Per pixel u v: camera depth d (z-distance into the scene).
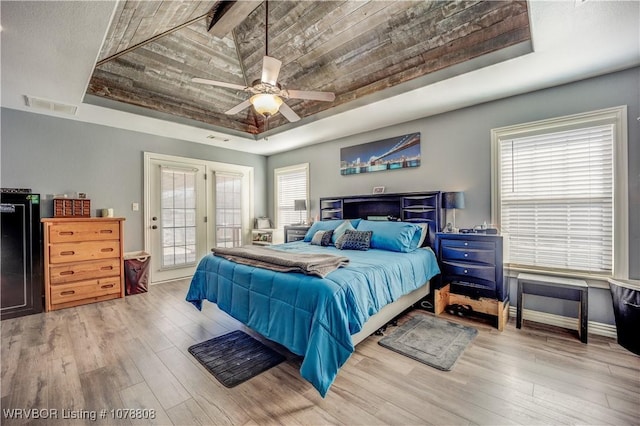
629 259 2.56
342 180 4.88
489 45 2.54
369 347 2.43
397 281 2.57
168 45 3.30
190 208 5.06
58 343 2.51
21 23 1.90
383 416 1.61
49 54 2.29
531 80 2.81
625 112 2.57
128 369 2.09
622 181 2.58
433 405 1.70
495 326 2.87
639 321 2.27
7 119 3.40
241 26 3.40
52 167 3.69
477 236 3.03
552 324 2.89
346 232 3.66
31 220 3.23
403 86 3.12
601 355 2.27
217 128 4.53
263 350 2.38
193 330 2.80
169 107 3.99
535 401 1.73
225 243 5.56
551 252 2.98
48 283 3.33
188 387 1.88
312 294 1.89
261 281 2.24
